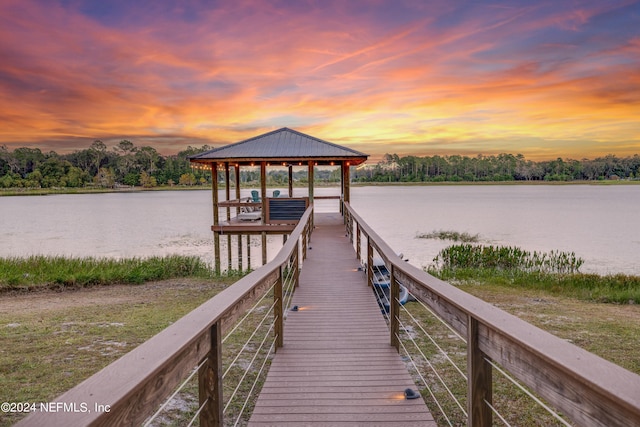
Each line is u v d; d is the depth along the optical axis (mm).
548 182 131625
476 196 69938
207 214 38312
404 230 25328
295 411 2912
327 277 7469
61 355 5020
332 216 17609
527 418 3551
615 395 957
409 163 126438
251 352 5176
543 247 19344
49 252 18500
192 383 4141
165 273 11500
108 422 1016
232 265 16172
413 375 4453
